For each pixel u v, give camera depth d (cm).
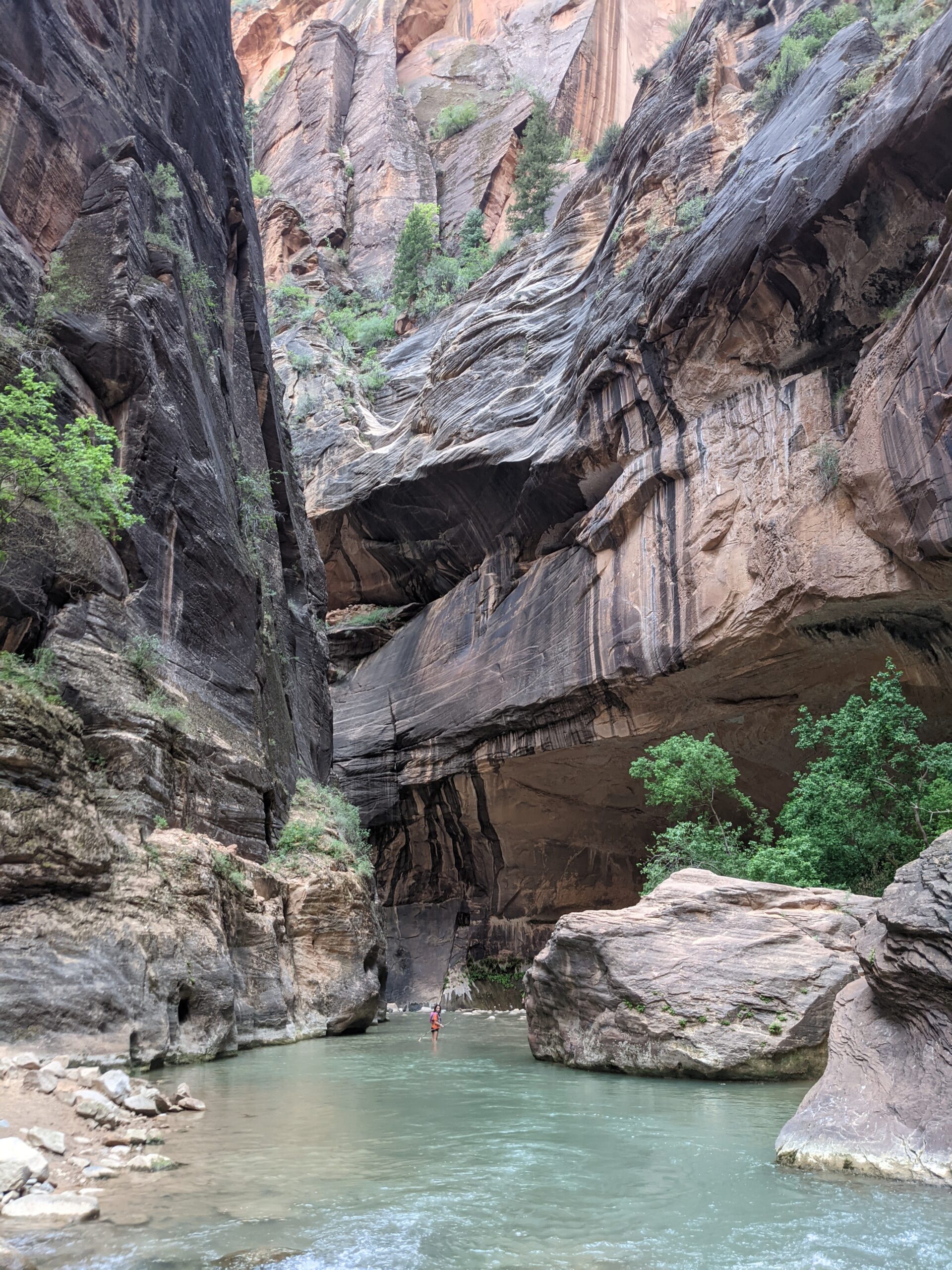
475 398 3359
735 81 2766
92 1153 674
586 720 2722
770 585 2092
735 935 1272
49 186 1772
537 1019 1441
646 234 2775
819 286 2066
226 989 1387
